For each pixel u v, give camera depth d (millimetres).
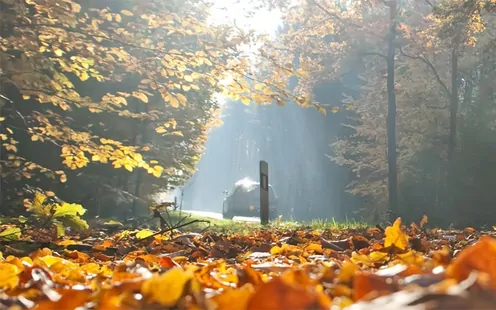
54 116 9383
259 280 2109
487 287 1163
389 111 31422
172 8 8211
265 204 18547
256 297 1122
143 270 2307
